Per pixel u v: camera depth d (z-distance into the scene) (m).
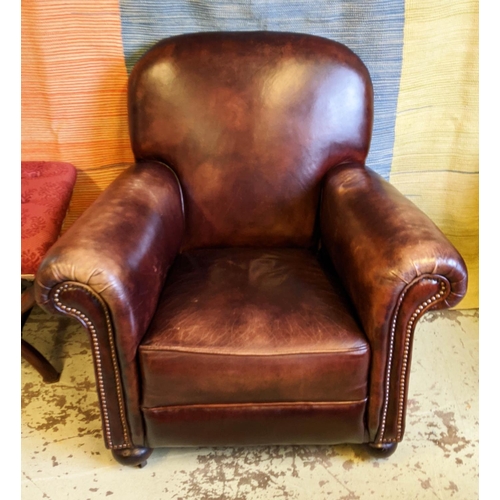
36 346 1.65
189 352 1.04
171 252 1.29
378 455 1.22
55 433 1.35
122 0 1.40
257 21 1.46
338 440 1.18
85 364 1.58
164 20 1.45
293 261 1.35
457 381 1.48
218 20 1.46
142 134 1.39
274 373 1.06
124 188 1.23
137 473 1.24
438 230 1.04
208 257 1.38
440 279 0.98
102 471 1.25
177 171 1.40
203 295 1.17
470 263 1.78
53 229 1.22
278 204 1.42
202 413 1.11
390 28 1.46
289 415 1.12
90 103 1.53
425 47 1.49
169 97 1.36
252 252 1.41
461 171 1.66
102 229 1.04
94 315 0.99
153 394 1.08
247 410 1.11
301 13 1.45
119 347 1.02
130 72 1.50
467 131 1.59
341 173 1.36
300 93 1.36
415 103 1.57
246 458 1.28
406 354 1.05
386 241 1.03
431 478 1.21
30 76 1.48
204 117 1.37
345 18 1.45
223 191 1.40
